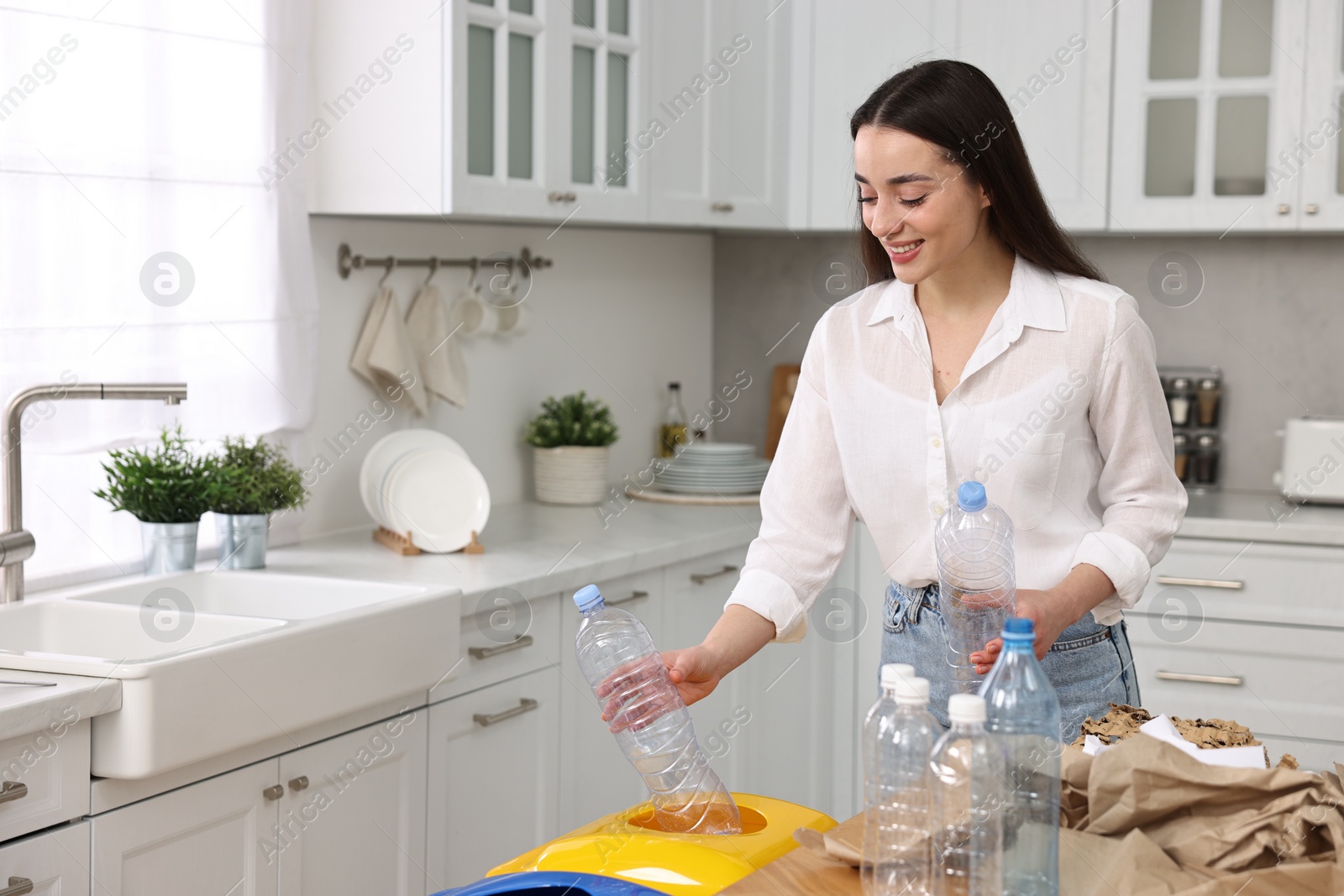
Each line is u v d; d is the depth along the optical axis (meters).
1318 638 2.97
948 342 1.53
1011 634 1.04
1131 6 3.17
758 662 3.12
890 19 3.34
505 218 2.65
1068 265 1.53
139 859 1.75
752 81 3.32
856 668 3.31
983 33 3.28
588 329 3.52
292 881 1.99
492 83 2.57
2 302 2.12
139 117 2.31
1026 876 1.01
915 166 1.38
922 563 1.58
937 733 1.06
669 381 3.87
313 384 2.64
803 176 3.46
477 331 3.09
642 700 1.33
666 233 3.81
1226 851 1.04
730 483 3.43
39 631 2.04
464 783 2.34
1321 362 3.46
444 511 2.69
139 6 2.29
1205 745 1.22
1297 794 1.03
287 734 1.97
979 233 1.49
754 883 1.07
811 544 1.62
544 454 3.27
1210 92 3.16
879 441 1.56
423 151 2.49
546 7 2.67
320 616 1.99
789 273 3.95
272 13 2.49
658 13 3.01
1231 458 3.56
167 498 2.29
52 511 2.26
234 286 2.49
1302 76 3.09
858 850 1.08
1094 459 1.55
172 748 1.71
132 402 2.34
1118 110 3.21
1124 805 1.08
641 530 2.96
